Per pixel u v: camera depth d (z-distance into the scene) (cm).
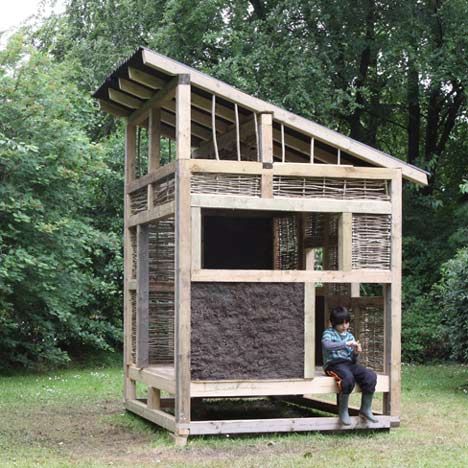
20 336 1598
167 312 1050
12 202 1403
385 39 1928
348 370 862
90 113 1731
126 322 1038
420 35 1884
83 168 1534
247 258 1088
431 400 1160
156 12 2028
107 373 1545
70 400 1155
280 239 1109
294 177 865
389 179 895
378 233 891
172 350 1048
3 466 718
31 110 1451
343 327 882
